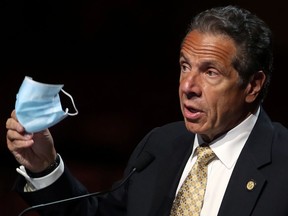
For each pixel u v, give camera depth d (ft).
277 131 20.67
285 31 57.72
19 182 21.48
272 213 18.62
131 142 60.49
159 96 63.72
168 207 20.36
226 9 19.38
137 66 65.67
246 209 18.86
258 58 19.34
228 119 19.60
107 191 20.42
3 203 48.83
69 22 67.67
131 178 21.50
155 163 21.42
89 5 67.10
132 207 20.85
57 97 19.79
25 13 68.49
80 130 60.34
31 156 20.93
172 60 64.90
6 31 68.59
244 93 19.61
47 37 68.23
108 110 63.05
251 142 19.95
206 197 19.65
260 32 19.33
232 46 18.94
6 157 57.26
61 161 21.36
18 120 19.76
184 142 21.58
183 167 20.80
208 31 19.01
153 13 65.16
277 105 57.41
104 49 66.69
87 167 57.52
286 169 19.20
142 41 65.72
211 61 18.84
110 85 65.10
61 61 67.67
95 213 22.04
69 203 21.24
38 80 67.51
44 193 20.97
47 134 20.84
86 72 66.64
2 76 67.51
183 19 64.08
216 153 19.98
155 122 61.93
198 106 19.16
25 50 68.18
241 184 19.26
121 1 65.98
